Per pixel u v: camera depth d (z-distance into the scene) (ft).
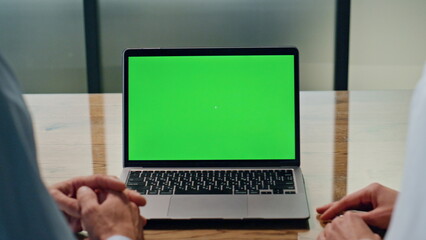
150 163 3.89
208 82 3.97
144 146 3.92
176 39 11.82
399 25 11.53
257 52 3.97
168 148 3.91
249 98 3.95
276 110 3.93
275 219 3.22
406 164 1.70
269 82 3.96
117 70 12.07
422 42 11.60
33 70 12.14
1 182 1.65
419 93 1.67
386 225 3.10
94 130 5.06
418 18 11.44
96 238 2.81
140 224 3.01
